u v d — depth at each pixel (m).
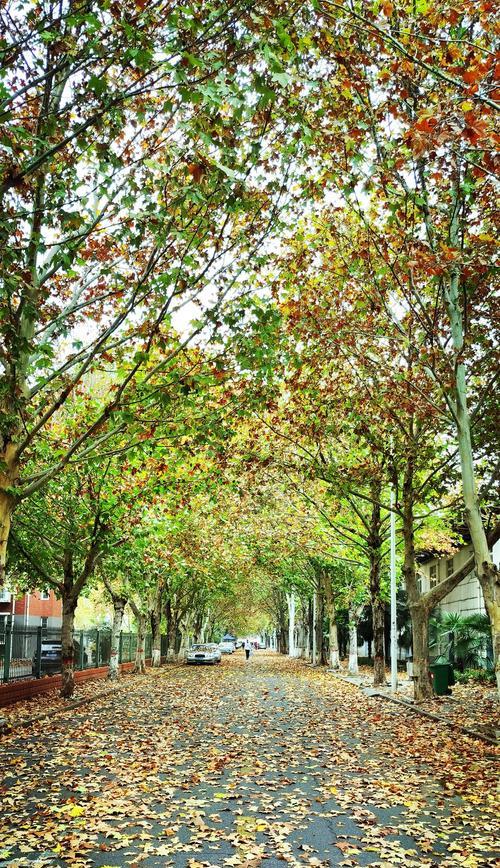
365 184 10.81
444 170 10.73
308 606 49.84
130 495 17.89
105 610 53.50
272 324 10.80
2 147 8.16
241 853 6.54
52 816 7.77
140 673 32.34
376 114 10.88
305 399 16.97
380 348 15.53
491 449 16.55
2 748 12.18
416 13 9.76
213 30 7.59
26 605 46.78
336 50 9.45
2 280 8.12
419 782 9.52
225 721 16.02
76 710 17.89
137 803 8.37
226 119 8.66
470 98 8.05
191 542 29.16
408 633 37.56
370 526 27.33
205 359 11.86
